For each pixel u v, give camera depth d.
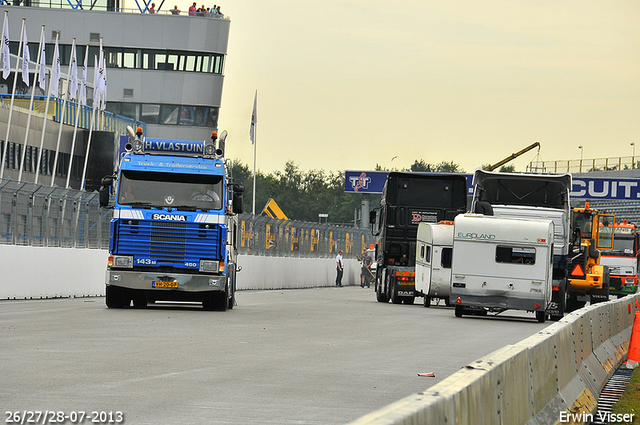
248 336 46.44
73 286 87.69
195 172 64.81
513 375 19.23
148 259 63.75
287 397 26.53
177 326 51.12
